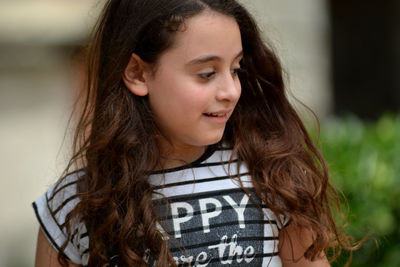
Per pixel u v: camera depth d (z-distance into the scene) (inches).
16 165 361.4
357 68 402.3
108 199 120.6
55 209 124.4
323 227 125.3
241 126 129.5
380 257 187.8
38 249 127.4
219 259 118.0
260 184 124.3
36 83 370.6
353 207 185.8
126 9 122.3
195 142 117.2
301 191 124.8
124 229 117.8
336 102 402.9
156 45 115.3
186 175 122.5
